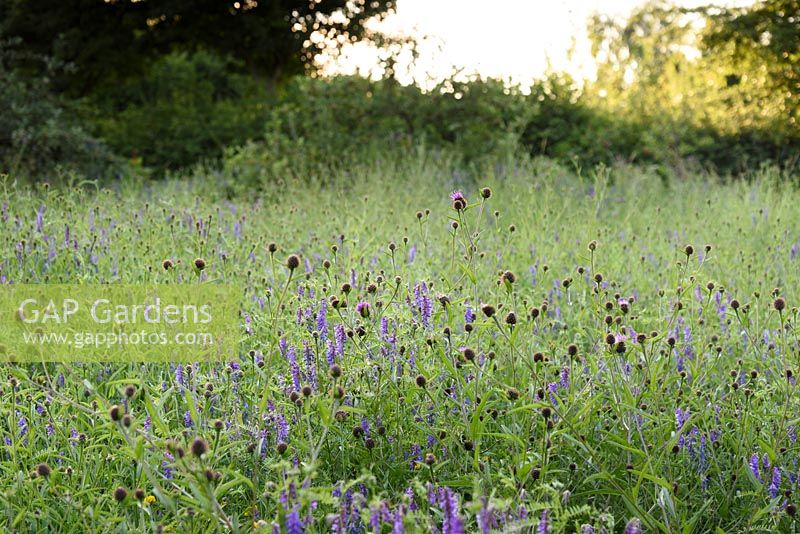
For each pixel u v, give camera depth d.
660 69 16.06
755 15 17.22
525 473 2.33
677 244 6.25
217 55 22.52
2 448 2.77
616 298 4.35
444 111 12.14
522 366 3.36
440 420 2.91
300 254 5.59
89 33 20.23
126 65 21.33
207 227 5.40
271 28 20.70
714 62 18.22
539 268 5.37
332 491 2.49
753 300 4.42
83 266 4.64
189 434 2.71
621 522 2.72
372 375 3.05
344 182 9.69
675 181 11.37
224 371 3.16
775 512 2.58
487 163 10.99
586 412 2.75
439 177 10.18
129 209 6.54
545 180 8.62
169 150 17.92
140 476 2.65
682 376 3.10
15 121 10.58
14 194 6.54
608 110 15.18
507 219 7.90
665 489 2.53
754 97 16.05
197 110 19.03
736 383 3.10
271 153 11.53
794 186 10.98
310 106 12.51
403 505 2.09
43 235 5.12
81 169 10.96
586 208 7.82
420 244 5.56
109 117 21.42
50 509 2.49
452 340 3.40
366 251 5.30
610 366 2.91
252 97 20.22
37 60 19.27
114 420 2.13
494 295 4.01
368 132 11.96
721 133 15.12
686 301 3.74
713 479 2.92
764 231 7.41
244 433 2.81
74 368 3.44
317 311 3.42
